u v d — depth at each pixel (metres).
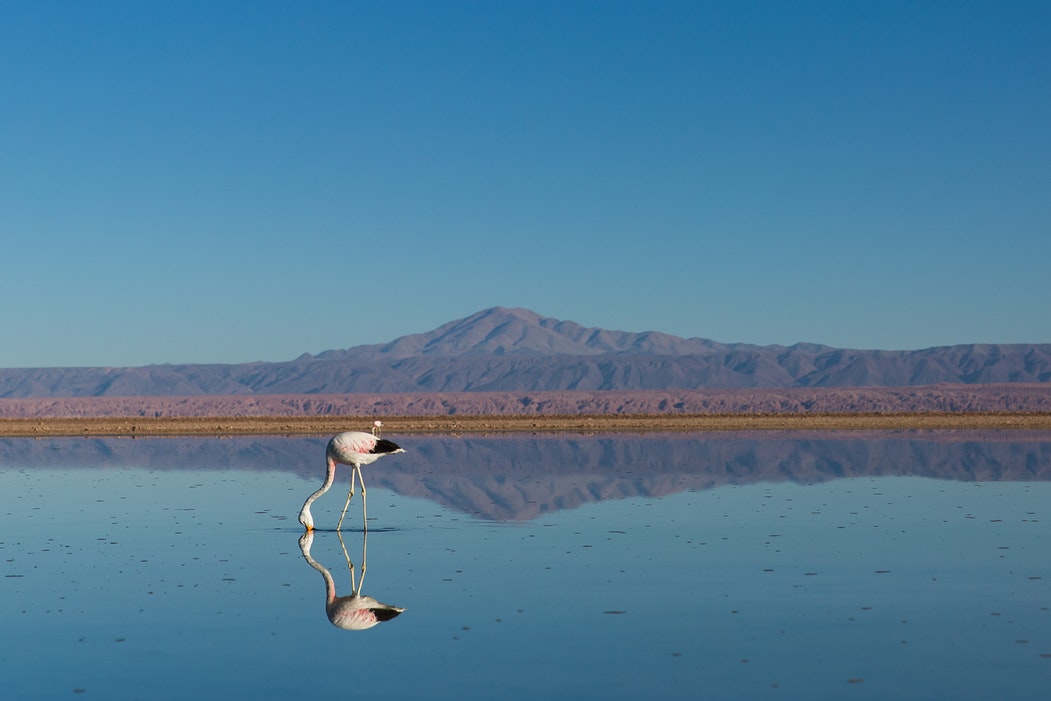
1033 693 11.30
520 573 18.06
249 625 14.56
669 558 19.47
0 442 64.50
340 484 34.44
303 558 19.77
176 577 17.95
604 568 18.48
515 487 32.72
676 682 11.79
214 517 26.09
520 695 11.38
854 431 70.88
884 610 15.17
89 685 11.84
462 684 11.79
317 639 13.79
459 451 50.22
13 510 27.67
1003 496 29.34
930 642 13.39
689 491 31.14
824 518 24.94
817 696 11.25
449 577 17.78
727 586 16.91
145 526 24.42
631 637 13.72
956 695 11.24
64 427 86.88
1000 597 16.00
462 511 26.83
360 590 16.77
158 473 39.31
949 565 18.64
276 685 11.83
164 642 13.67
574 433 69.94
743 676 11.97
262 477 37.47
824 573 17.92
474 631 14.10
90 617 15.07
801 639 13.57
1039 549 20.31
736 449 50.91
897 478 35.00
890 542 21.23
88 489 33.25
